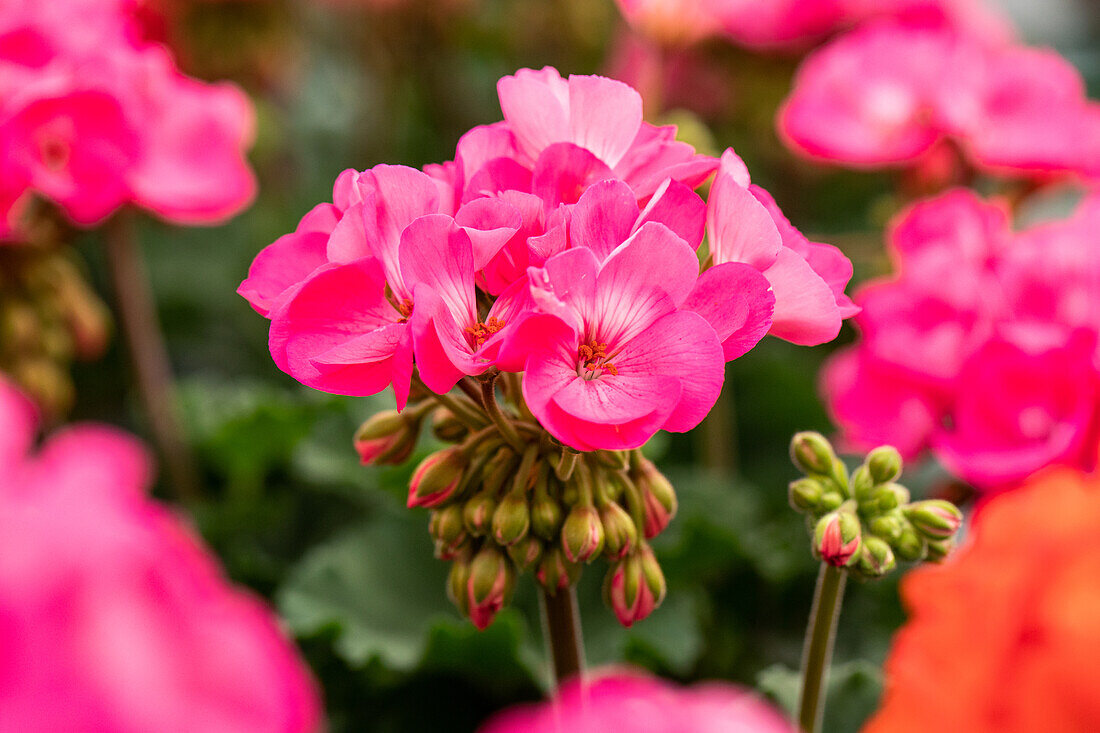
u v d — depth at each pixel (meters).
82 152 0.72
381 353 0.57
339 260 0.57
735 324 0.57
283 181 1.48
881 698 0.67
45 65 0.72
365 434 0.61
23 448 0.51
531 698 0.78
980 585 0.54
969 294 0.69
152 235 1.25
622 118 0.59
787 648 0.87
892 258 0.86
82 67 0.72
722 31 1.06
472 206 0.56
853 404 0.72
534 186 0.58
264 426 0.93
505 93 0.58
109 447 0.51
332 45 1.73
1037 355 0.67
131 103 0.73
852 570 0.60
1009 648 0.53
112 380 1.11
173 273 1.21
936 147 0.85
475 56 1.60
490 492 0.59
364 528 0.86
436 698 0.78
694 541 0.79
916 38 0.85
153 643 0.50
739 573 0.89
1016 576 0.53
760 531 0.92
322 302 0.57
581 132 0.59
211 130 0.77
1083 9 1.96
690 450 1.04
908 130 0.83
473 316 0.57
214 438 0.94
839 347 1.10
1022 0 1.97
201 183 0.76
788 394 1.06
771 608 0.90
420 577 0.84
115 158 0.72
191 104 0.77
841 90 0.85
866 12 1.03
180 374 1.20
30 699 0.48
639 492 0.60
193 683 0.50
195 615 0.51
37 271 0.75
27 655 0.49
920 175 0.87
